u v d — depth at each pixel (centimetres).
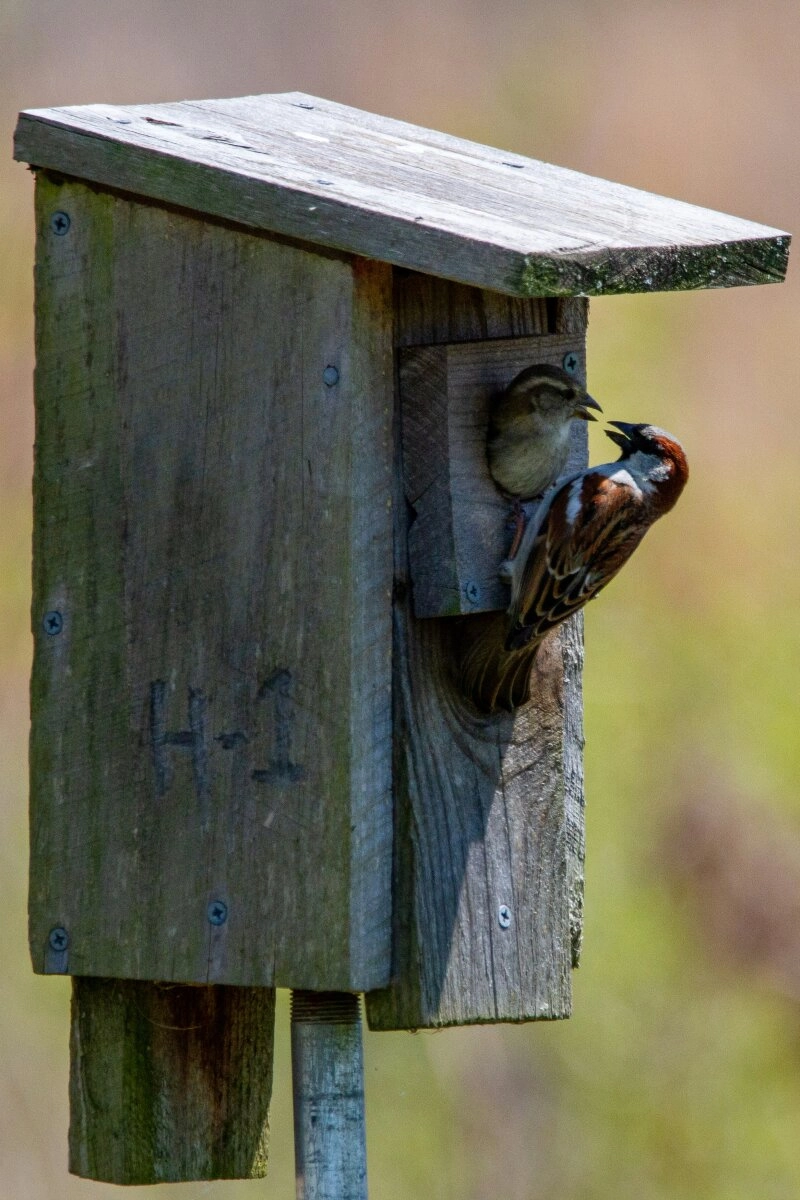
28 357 1894
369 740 974
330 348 959
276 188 953
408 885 982
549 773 1048
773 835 1864
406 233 926
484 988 1007
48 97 2248
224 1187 1623
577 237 955
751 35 2623
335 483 963
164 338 1002
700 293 2256
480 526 1012
